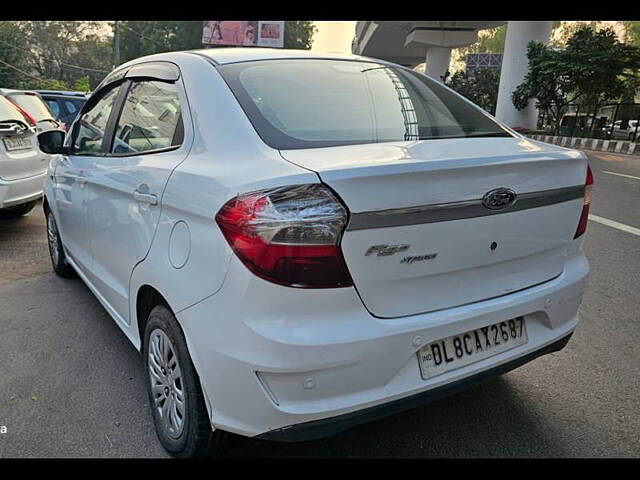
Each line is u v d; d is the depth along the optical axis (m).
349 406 1.91
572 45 20.75
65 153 3.88
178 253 2.15
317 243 1.80
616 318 3.90
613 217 7.14
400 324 1.95
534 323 2.39
